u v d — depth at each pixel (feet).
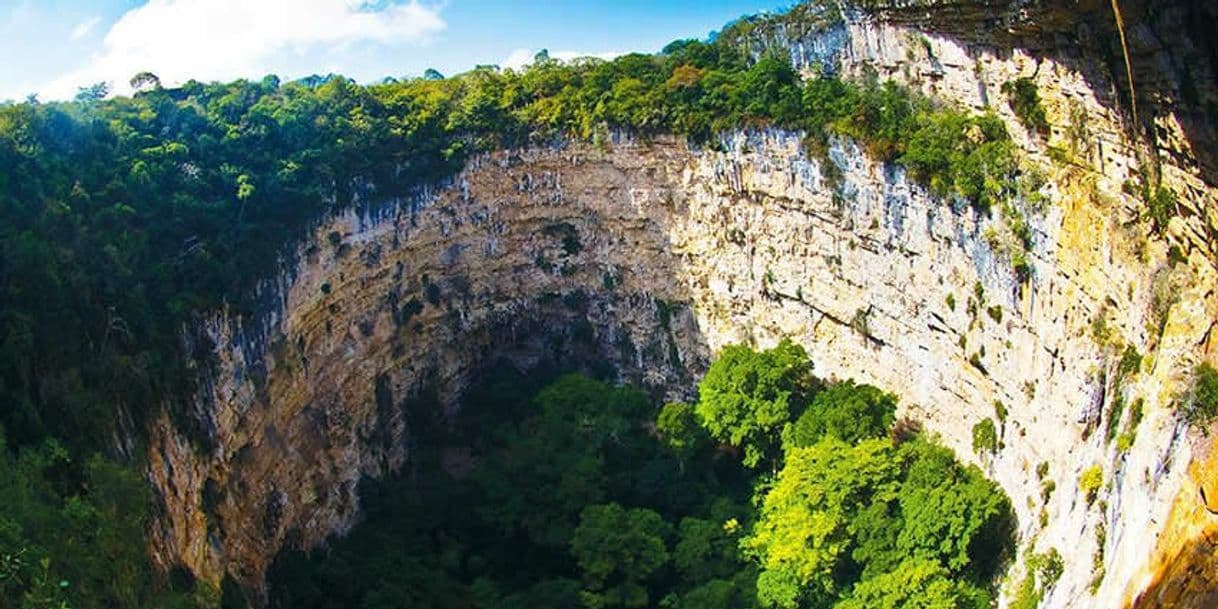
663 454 282.97
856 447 235.40
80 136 231.09
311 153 268.62
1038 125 200.85
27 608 124.98
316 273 262.47
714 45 325.42
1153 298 159.22
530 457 272.31
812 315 278.05
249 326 230.27
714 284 304.30
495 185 315.37
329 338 268.82
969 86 227.40
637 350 323.37
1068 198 188.85
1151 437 146.61
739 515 256.32
